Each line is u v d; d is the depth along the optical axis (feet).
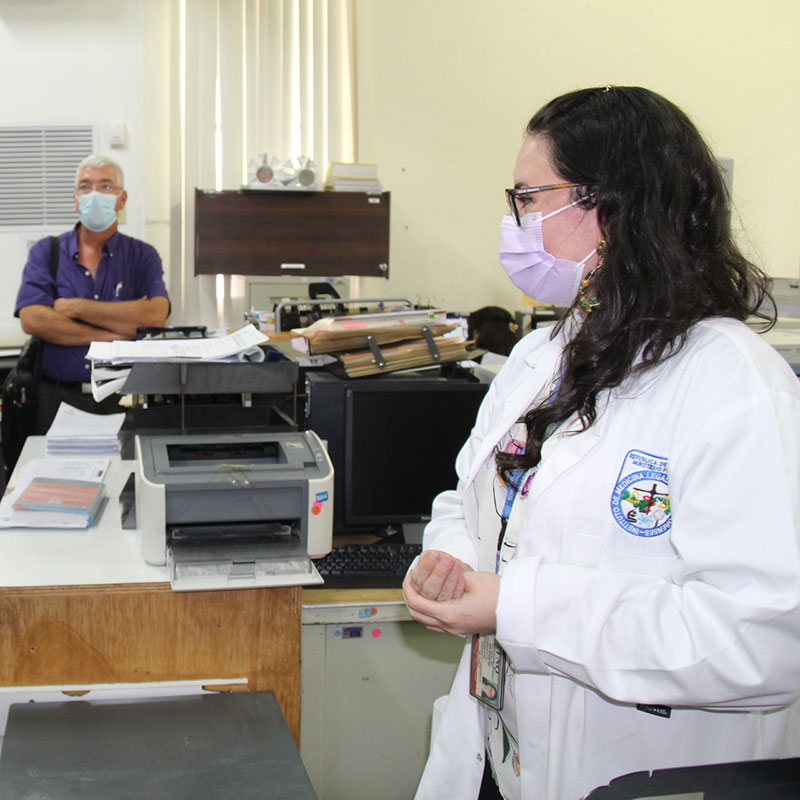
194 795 3.18
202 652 4.17
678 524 2.62
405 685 5.43
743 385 2.58
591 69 15.05
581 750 3.07
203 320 14.34
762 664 2.39
